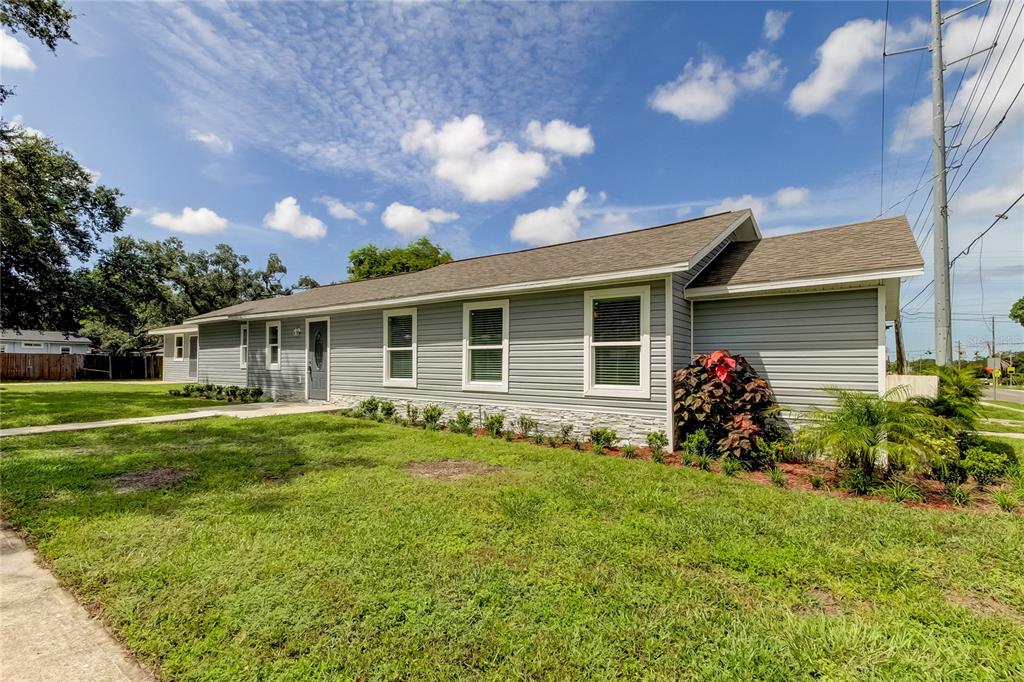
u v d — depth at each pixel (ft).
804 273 22.21
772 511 14.39
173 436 26.37
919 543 12.11
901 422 17.61
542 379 28.55
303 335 46.42
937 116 34.42
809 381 23.09
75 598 9.32
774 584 9.89
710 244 24.77
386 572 10.11
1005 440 28.86
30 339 125.90
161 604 8.87
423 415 32.78
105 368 92.48
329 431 28.48
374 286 46.55
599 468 19.71
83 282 69.67
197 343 65.51
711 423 22.58
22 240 48.57
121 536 12.10
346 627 8.09
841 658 7.48
